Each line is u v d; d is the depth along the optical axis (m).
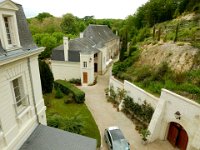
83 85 33.09
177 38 25.97
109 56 51.44
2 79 6.79
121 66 28.38
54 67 35.03
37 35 53.88
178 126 15.36
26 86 8.64
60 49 34.56
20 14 8.67
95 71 40.53
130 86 21.30
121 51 33.28
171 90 17.06
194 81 17.48
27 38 8.92
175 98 14.74
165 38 28.19
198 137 12.92
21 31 8.51
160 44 27.42
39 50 9.19
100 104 24.56
